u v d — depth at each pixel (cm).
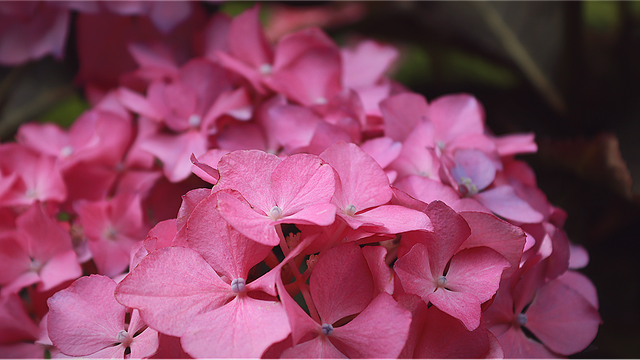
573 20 37
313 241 22
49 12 32
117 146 30
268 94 29
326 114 27
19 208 28
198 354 20
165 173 28
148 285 20
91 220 27
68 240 26
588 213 33
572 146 33
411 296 21
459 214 22
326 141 25
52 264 26
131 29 33
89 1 31
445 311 21
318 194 21
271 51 31
